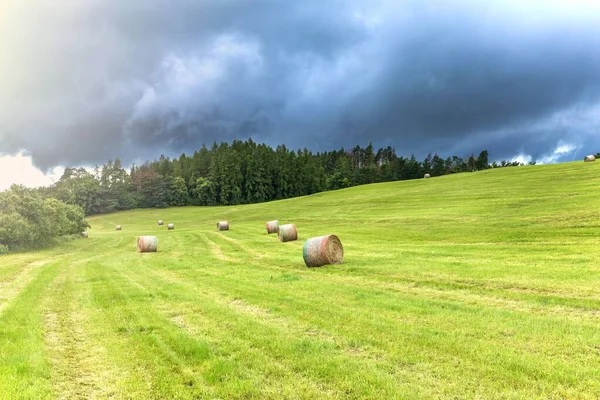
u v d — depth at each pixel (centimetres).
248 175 11412
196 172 11756
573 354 594
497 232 2142
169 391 536
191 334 761
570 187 3412
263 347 673
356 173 13525
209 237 3591
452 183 5559
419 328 730
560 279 1073
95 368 625
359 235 2708
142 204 10912
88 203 10400
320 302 959
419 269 1355
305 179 12125
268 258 1953
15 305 1057
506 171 6012
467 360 584
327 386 529
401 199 4806
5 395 525
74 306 1048
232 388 530
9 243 3025
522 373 538
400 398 486
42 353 680
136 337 755
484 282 1105
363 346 659
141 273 1659
